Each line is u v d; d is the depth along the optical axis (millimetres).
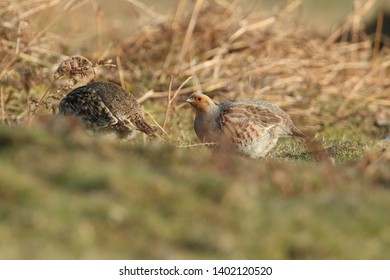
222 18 21406
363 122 18688
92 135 13766
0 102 16344
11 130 10477
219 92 19031
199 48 20609
